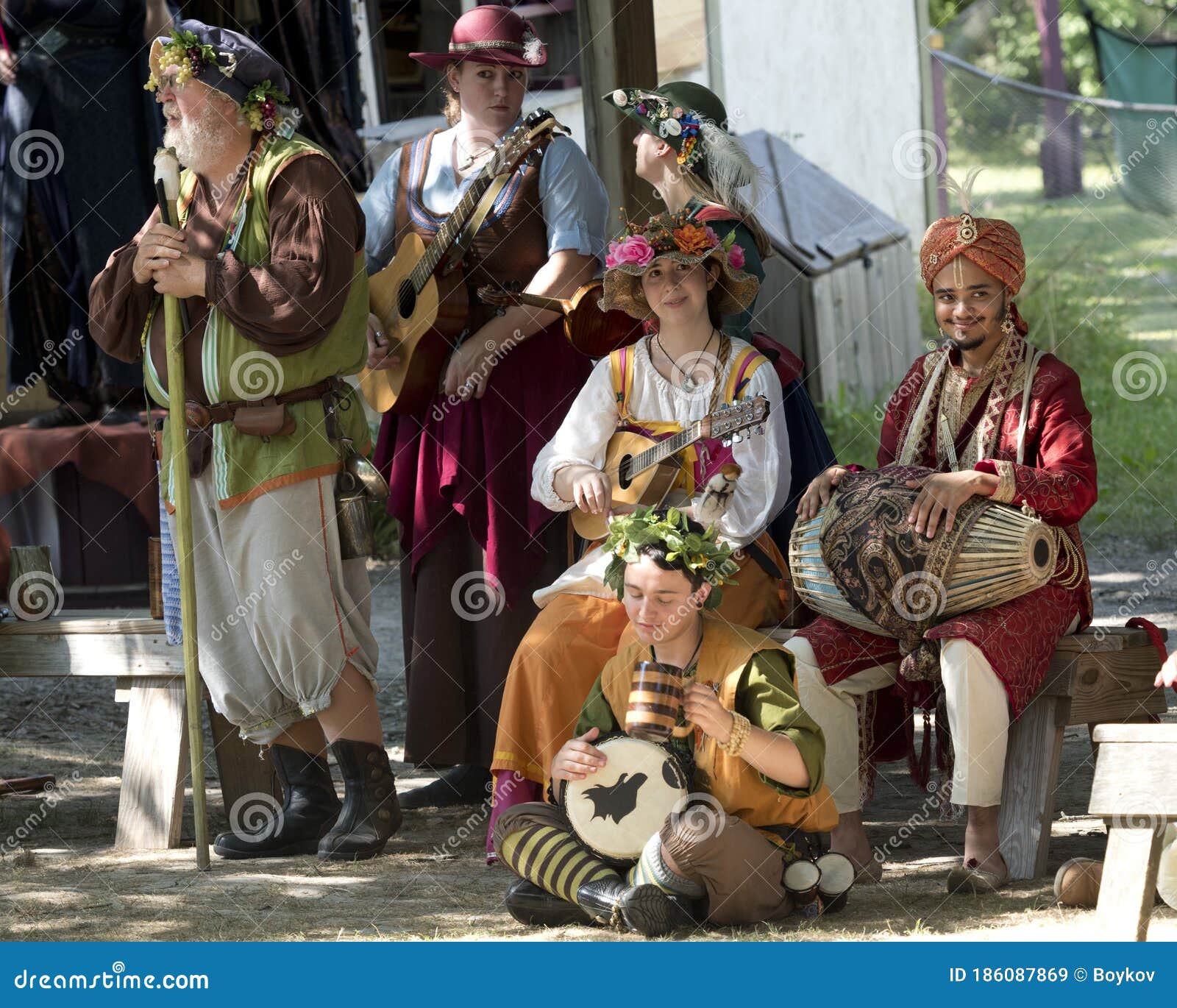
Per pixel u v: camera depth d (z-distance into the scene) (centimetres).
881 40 3625
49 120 2016
